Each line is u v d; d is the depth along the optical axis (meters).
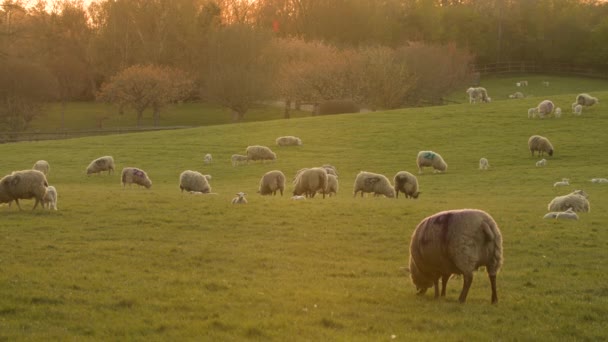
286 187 46.69
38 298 14.75
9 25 123.19
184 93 124.00
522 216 28.91
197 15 143.12
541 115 71.25
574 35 154.62
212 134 75.50
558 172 50.16
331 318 13.88
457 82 127.56
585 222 26.75
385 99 106.25
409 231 24.88
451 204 33.41
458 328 13.44
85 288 15.84
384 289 16.70
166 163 61.56
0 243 21.11
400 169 55.88
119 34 138.12
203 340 12.29
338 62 111.56
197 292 15.75
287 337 12.55
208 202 31.55
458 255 14.40
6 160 64.19
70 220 25.83
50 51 135.88
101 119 120.31
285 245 22.31
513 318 14.17
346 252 21.61
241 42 128.12
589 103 73.25
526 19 160.38
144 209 28.81
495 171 52.41
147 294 15.45
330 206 30.69
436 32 153.88
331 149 64.69
